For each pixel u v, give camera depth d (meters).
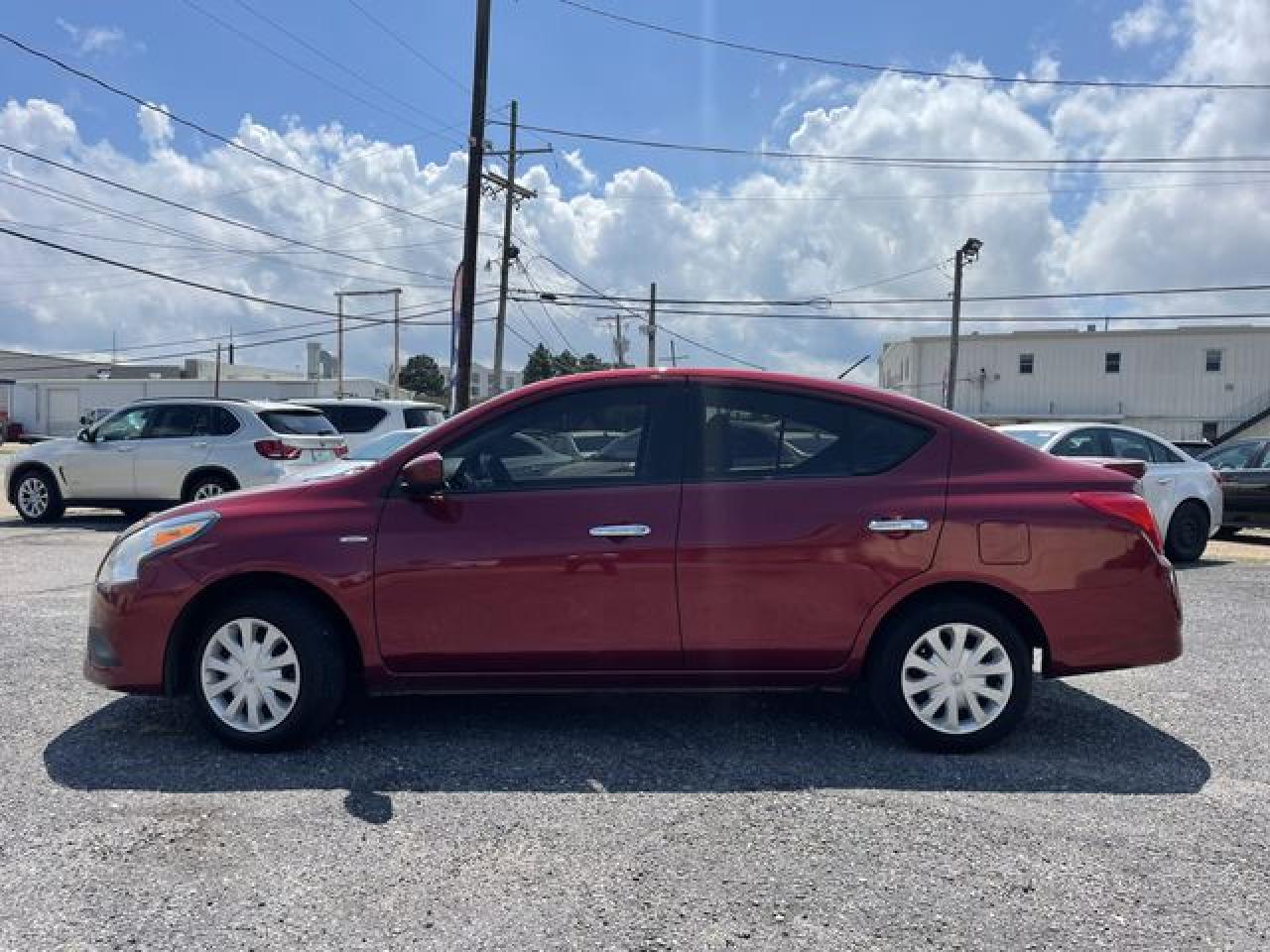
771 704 5.06
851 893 3.06
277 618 4.24
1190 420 47.59
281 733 4.24
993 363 50.69
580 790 3.89
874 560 4.21
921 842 3.43
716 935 2.82
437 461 4.12
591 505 4.26
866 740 4.50
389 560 4.21
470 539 4.22
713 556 4.20
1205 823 3.60
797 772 4.10
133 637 4.28
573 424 4.39
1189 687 5.43
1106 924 2.88
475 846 3.38
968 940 2.79
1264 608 7.78
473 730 4.62
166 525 4.38
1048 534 4.23
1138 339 48.25
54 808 3.68
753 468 4.33
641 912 2.95
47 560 9.77
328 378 65.38
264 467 11.99
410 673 4.28
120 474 12.45
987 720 4.27
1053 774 4.09
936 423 4.41
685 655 4.26
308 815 3.63
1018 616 4.36
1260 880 3.16
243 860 3.27
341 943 2.77
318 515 4.29
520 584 4.21
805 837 3.46
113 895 3.02
